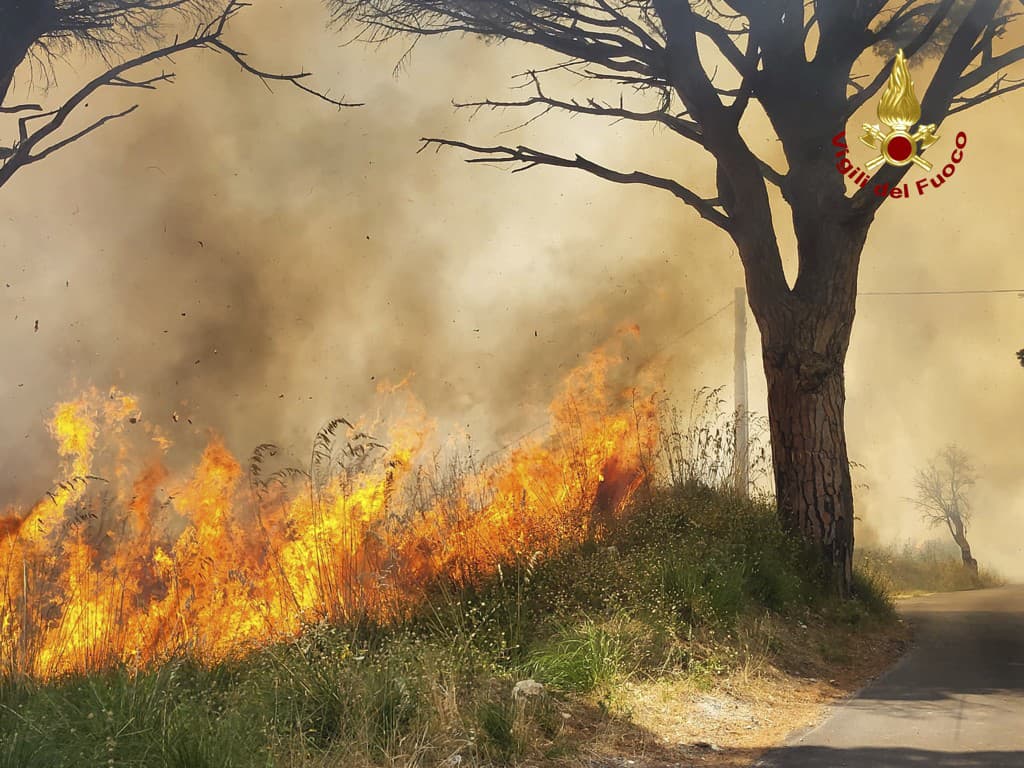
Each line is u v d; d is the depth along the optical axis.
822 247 13.86
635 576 10.35
